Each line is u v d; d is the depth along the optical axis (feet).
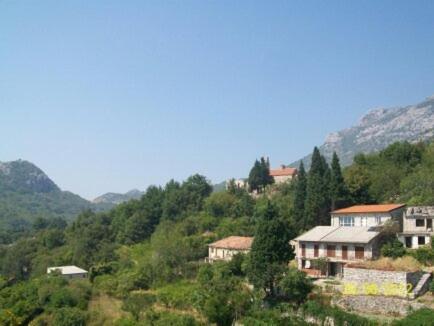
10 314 240.12
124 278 292.20
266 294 197.67
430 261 191.52
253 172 474.90
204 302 194.08
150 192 510.17
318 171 300.40
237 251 276.62
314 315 163.94
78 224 524.52
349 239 216.13
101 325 223.92
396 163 342.23
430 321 137.18
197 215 412.77
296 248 242.58
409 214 221.05
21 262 431.02
